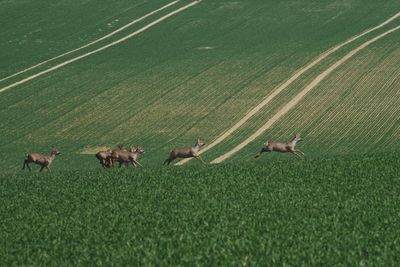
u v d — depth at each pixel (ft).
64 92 460.55
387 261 172.04
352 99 423.64
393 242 184.34
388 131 379.14
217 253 181.16
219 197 237.45
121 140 391.24
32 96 457.68
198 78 467.11
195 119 411.75
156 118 416.46
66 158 370.94
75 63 508.94
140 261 179.11
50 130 409.49
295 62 481.46
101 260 181.88
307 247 183.32
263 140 379.55
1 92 467.11
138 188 255.29
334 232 193.67
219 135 390.21
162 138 390.42
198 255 180.14
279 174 263.90
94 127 409.90
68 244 197.36
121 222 214.90
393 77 448.65
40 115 430.20
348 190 238.27
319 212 213.66
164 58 506.89
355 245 183.73
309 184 247.91
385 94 426.51
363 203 220.84
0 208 240.32
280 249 182.60
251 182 254.27
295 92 438.40
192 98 439.63
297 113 410.93
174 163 351.25
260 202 228.02
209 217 213.66
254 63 484.74
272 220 207.92
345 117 401.08
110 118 420.36
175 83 462.19
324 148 362.53
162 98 442.09
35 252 191.31
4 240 204.13
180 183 259.19
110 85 466.29
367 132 380.17
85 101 445.37
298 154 331.16
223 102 431.43
